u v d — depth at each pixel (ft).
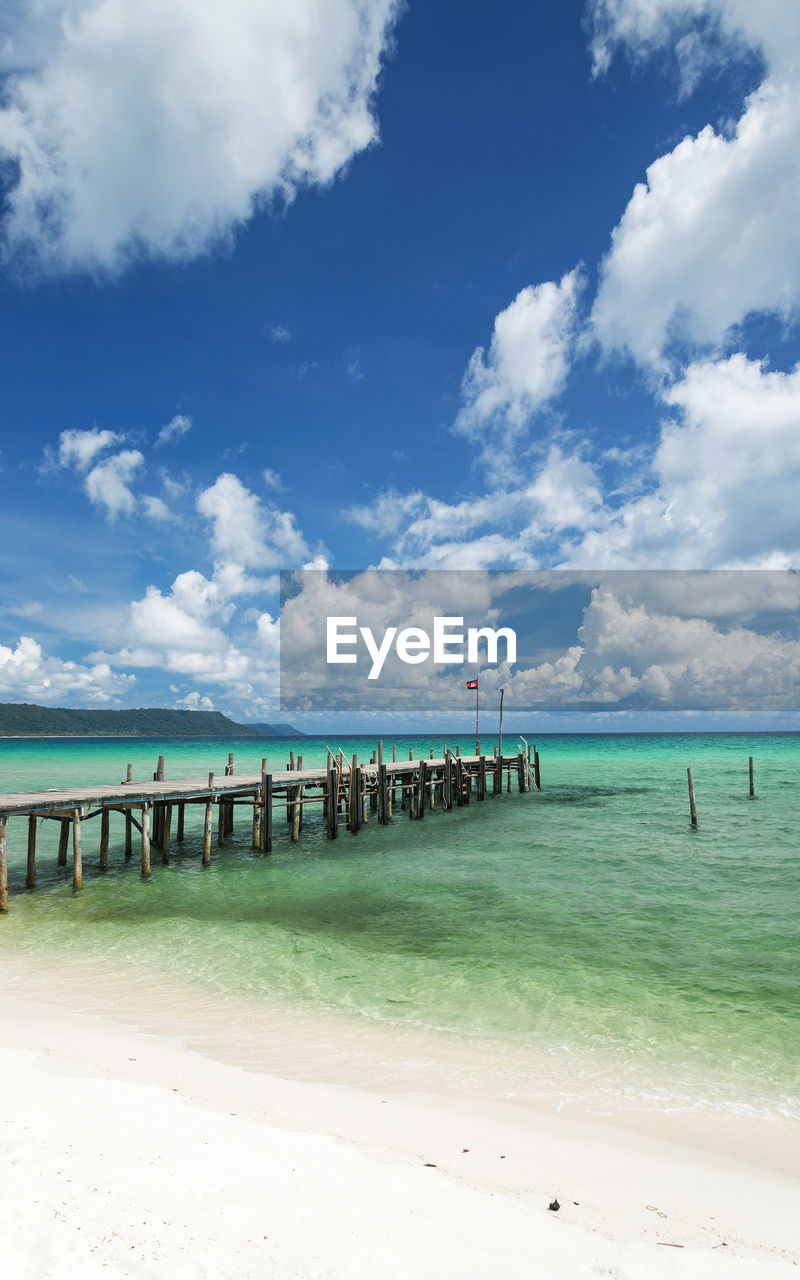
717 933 48.19
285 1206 14.83
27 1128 17.62
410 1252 13.39
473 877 66.44
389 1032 31.83
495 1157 19.90
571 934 48.21
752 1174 20.24
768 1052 30.22
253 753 337.11
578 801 128.26
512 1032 32.09
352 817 93.97
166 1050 28.02
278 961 42.65
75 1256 11.98
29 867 63.82
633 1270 13.62
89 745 529.04
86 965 41.75
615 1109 24.81
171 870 71.00
